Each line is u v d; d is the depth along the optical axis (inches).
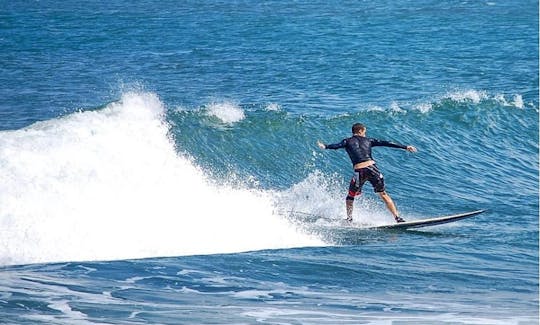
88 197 1911.9
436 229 2156.7
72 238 1736.0
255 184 2635.3
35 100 3750.0
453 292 1544.0
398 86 4453.7
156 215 1932.8
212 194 2135.8
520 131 3385.8
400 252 1873.8
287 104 3841.0
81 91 4101.9
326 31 7253.9
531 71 5103.3
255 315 1240.2
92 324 1127.6
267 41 6525.6
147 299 1316.4
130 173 2100.1
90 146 2151.8
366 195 2539.4
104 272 1509.6
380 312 1315.2
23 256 1632.6
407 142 3169.3
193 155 2753.4
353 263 1732.3
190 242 1814.7
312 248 1851.6
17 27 7278.5
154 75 4785.9
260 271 1606.8
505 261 1843.0
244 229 1962.4
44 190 1867.6
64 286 1379.2
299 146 2918.3
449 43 6520.7
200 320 1182.3
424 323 1231.5
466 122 3380.9
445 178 2849.4
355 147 2206.0
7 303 1234.6
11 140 2066.9
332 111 3673.7
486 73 5017.2
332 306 1350.9
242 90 4259.4
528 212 2443.4
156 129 2359.7
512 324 1242.0
